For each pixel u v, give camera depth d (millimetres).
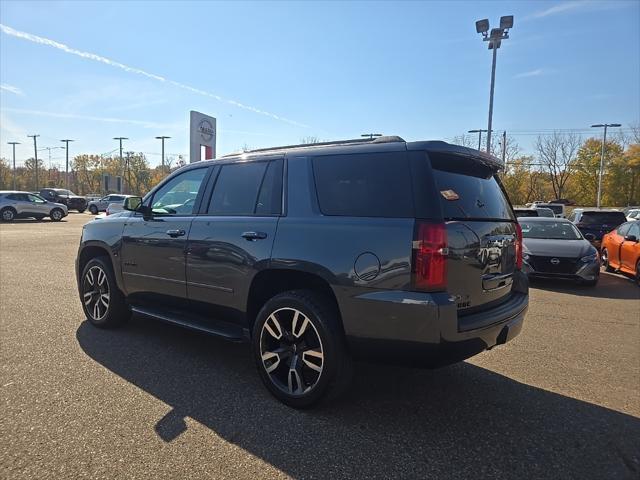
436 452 2793
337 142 3635
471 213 3211
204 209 4152
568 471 2617
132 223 4742
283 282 3633
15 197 27016
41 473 2486
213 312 3998
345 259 3070
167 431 2965
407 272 2848
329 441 2895
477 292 3164
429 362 2941
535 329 5816
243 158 4027
